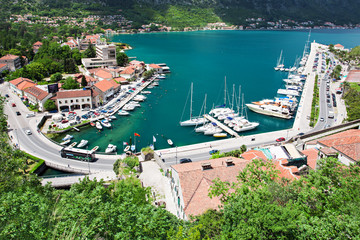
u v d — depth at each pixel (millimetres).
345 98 180000
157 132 141750
